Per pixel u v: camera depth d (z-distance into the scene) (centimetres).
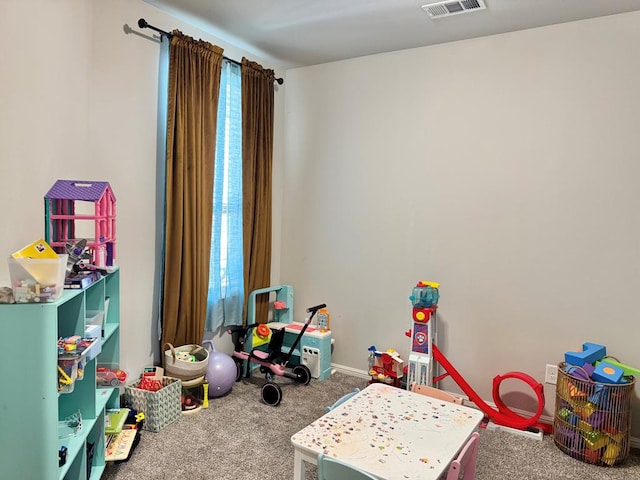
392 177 338
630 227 262
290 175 386
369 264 350
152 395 253
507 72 293
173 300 284
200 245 297
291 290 377
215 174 317
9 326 151
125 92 261
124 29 257
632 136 260
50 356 153
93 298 205
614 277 266
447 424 178
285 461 229
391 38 309
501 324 300
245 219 344
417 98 325
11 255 155
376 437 167
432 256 323
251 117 341
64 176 214
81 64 229
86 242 201
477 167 305
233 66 327
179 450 237
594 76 268
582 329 276
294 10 271
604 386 235
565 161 278
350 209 357
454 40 308
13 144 167
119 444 226
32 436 154
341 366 365
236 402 298
